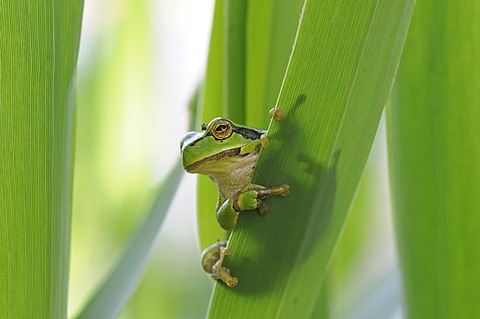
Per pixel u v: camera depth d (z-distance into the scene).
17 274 0.47
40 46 0.47
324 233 0.48
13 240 0.47
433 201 0.50
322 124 0.47
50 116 0.47
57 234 0.48
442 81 0.50
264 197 0.48
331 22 0.47
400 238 0.51
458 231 0.50
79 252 0.63
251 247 0.48
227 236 0.51
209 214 0.52
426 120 0.50
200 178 0.52
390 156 0.51
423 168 0.50
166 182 0.53
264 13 0.50
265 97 0.51
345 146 0.48
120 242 0.63
